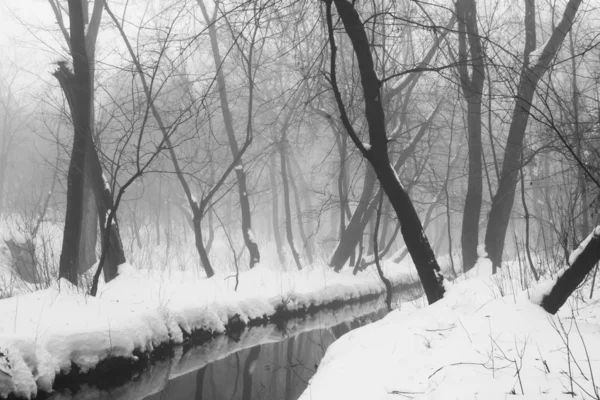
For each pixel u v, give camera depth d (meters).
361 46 8.73
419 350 5.94
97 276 10.12
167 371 9.52
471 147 13.89
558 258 9.27
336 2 8.62
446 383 4.58
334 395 5.06
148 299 10.88
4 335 6.99
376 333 7.39
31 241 11.98
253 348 11.26
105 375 8.09
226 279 14.77
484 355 5.20
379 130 8.86
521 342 5.49
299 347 11.45
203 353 10.72
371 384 5.14
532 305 6.53
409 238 9.06
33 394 6.76
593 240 6.20
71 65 11.22
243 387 8.70
